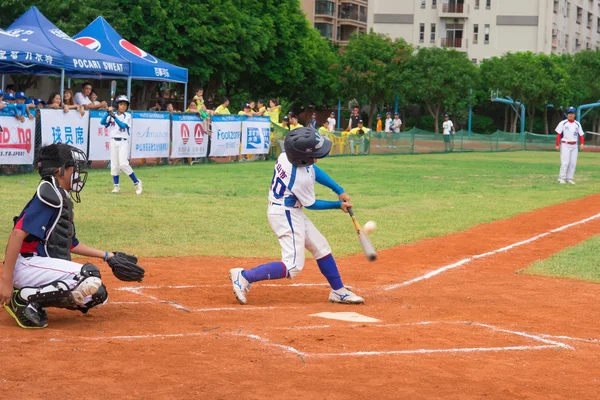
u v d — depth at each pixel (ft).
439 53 229.86
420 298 25.84
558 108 239.09
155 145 79.20
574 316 23.39
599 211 53.62
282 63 171.42
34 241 20.18
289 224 23.99
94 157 72.43
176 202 50.72
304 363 16.87
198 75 140.15
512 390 15.52
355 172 82.94
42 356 16.90
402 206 52.47
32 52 68.80
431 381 15.89
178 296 25.05
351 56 222.07
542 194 64.03
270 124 99.55
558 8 289.74
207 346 18.12
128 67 80.84
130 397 14.29
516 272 31.24
